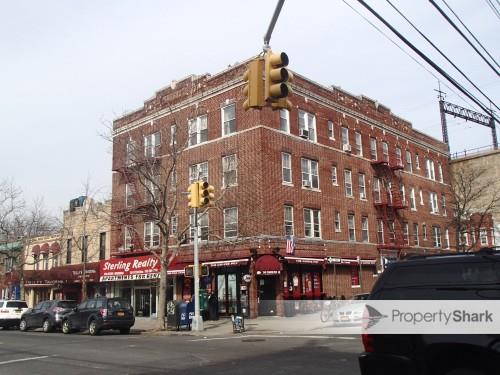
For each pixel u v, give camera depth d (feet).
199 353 45.91
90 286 130.72
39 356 47.67
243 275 91.86
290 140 98.43
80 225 135.64
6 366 41.55
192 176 102.22
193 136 104.06
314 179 103.55
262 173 90.38
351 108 119.24
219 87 100.63
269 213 90.27
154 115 113.80
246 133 94.17
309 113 105.91
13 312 98.94
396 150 134.82
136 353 47.50
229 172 95.76
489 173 167.63
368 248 114.01
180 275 103.40
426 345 19.21
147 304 112.98
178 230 103.14
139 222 114.32
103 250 126.72
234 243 91.81
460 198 153.48
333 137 111.45
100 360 43.47
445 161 164.14
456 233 148.25
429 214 144.46
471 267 19.48
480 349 18.12
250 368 35.91
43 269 147.54
